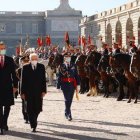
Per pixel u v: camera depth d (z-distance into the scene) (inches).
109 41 6245.1
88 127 1159.0
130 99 1769.2
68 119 1283.2
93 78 2084.2
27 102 1090.7
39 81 1090.1
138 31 5206.7
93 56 2078.0
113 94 2187.5
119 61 1803.6
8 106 1091.9
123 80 1873.8
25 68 1089.4
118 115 1384.1
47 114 1435.8
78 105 1691.7
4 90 1067.9
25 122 1244.5
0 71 1068.5
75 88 1286.9
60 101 1884.8
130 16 5398.6
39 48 4451.3
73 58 2306.8
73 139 993.5
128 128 1135.0
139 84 1781.5
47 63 3016.7
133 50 1829.5
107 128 1139.3
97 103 1764.3
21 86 1088.8
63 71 1274.6
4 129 1113.4
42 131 1104.8
